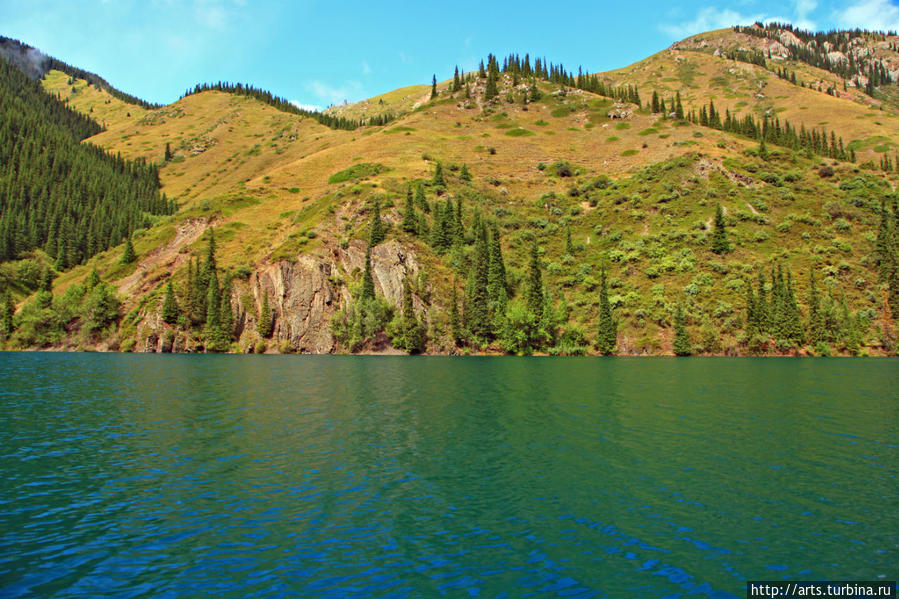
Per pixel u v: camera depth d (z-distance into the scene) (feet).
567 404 130.72
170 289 351.25
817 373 206.39
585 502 63.36
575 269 382.83
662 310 332.19
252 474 73.56
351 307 352.28
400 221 405.80
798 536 54.19
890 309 325.83
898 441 92.53
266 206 480.23
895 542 52.70
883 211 382.22
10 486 68.08
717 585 44.39
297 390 156.15
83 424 106.01
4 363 248.52
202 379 183.93
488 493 66.49
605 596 42.45
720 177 435.53
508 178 535.60
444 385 168.86
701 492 67.00
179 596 42.39
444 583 44.45
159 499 63.82
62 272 517.14
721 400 137.08
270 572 46.32
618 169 524.52
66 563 47.78
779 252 363.15
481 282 350.23
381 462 79.46
